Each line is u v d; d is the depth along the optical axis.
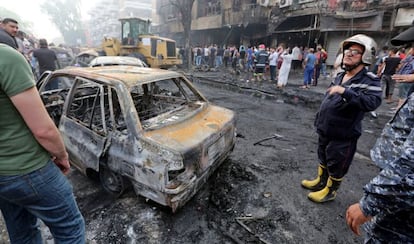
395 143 1.42
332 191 2.64
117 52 13.78
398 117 1.43
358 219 1.12
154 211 2.47
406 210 1.05
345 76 2.38
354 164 3.58
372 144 4.34
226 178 3.12
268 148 4.05
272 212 2.52
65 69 3.18
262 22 18.08
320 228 2.32
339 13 13.32
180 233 2.21
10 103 1.11
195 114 2.84
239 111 6.32
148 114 3.48
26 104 1.09
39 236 1.66
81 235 1.47
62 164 1.39
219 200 2.69
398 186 0.94
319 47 10.56
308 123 5.45
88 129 2.63
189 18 18.17
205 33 24.47
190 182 2.19
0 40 4.51
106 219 2.36
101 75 2.72
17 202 1.29
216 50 17.86
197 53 18.23
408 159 0.93
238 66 16.56
